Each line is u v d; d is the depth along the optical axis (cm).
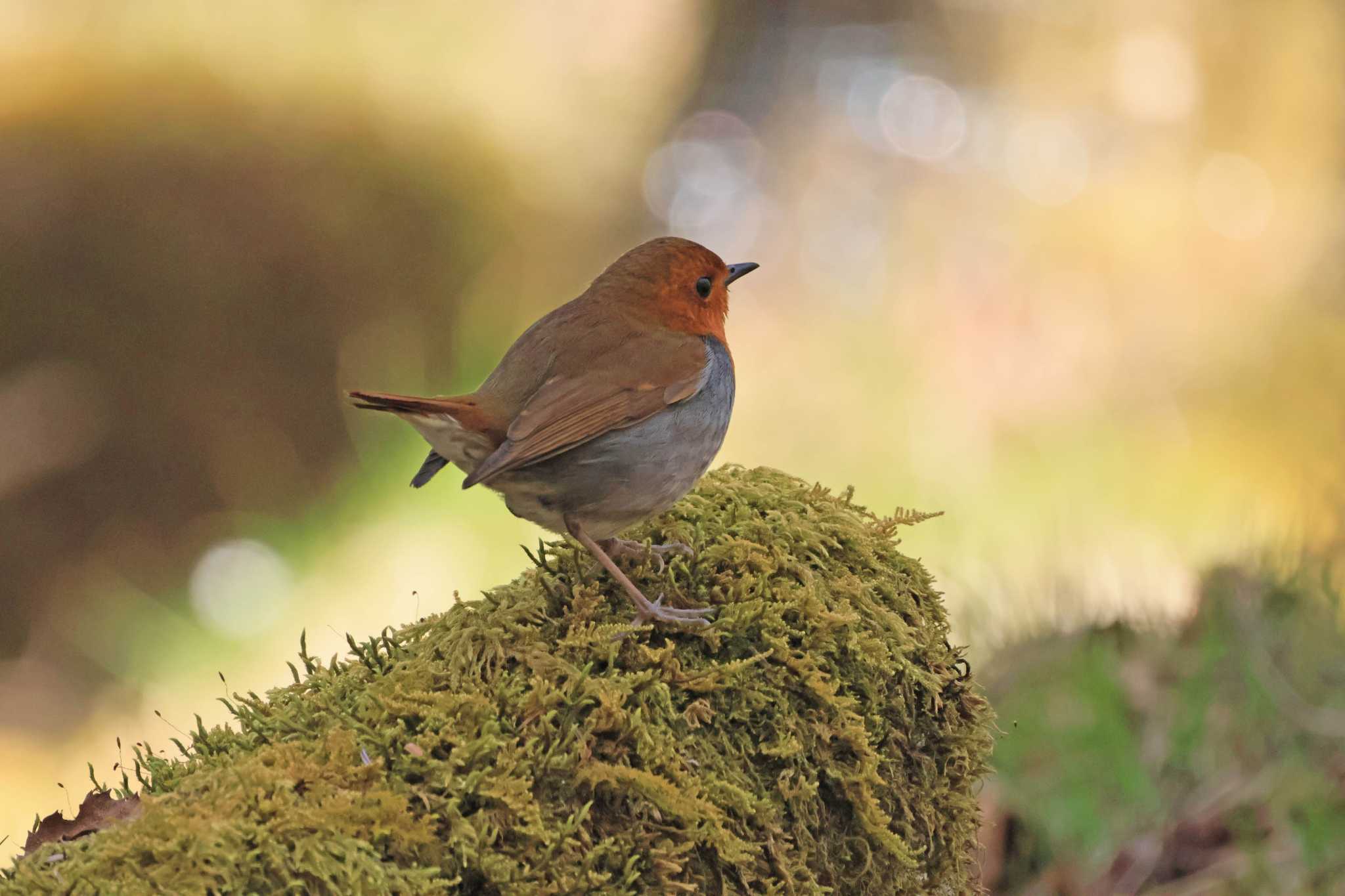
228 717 1094
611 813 359
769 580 436
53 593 1214
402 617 1132
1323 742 768
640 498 484
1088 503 1320
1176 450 1421
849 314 1838
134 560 1260
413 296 1472
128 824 329
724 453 1521
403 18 1842
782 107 2269
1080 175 1994
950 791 450
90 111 1385
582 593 429
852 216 2034
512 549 1165
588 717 366
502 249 1600
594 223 1997
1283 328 1620
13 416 1238
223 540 1275
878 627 434
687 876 363
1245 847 725
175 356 1313
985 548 1088
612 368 489
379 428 1379
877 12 2378
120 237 1310
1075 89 2138
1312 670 817
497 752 350
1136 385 1575
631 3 2202
